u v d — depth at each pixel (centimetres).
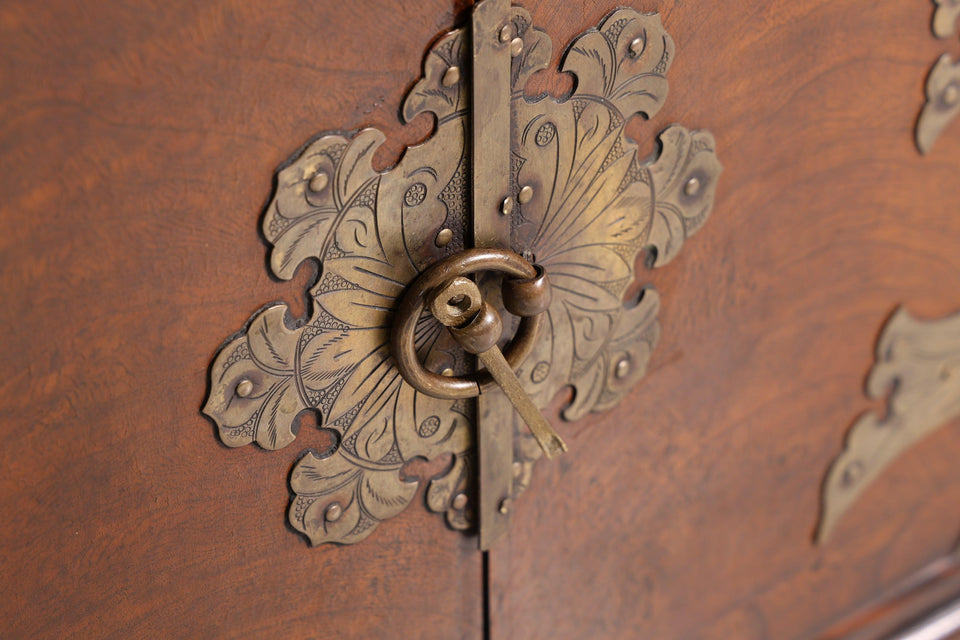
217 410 43
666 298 50
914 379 60
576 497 52
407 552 49
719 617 60
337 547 48
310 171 42
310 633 48
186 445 43
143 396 42
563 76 44
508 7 42
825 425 58
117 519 43
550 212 46
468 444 48
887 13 49
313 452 45
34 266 39
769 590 61
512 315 47
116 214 40
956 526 67
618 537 54
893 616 66
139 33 39
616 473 53
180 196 40
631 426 52
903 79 51
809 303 54
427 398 46
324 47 41
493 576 51
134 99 39
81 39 38
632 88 45
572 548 53
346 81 41
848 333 56
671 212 48
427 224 44
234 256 42
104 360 41
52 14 38
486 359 44
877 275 55
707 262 50
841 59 49
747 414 55
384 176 43
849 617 65
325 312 44
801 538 61
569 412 50
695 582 58
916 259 56
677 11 45
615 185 46
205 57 39
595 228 47
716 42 46
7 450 41
